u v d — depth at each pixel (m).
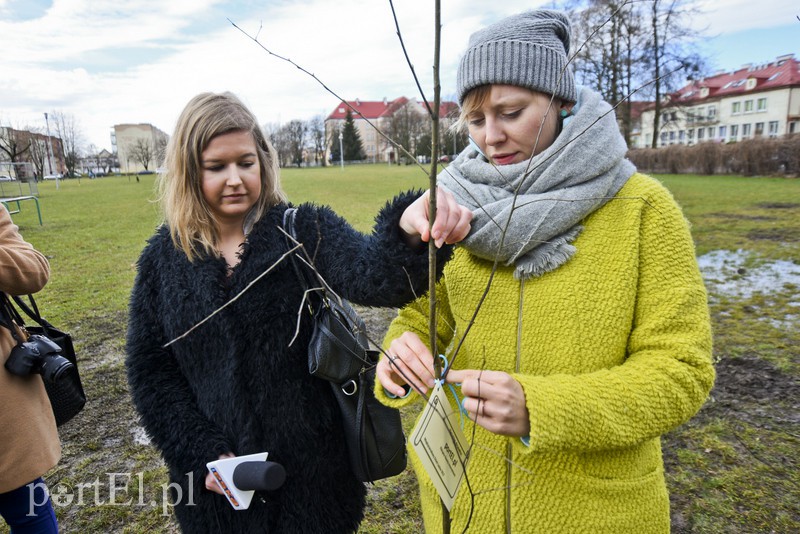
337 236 1.39
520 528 1.14
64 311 5.66
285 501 1.45
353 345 1.42
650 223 1.09
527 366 1.15
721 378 3.60
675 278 1.07
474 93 1.16
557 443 0.94
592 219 1.13
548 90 1.11
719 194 15.12
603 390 0.98
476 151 1.32
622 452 1.11
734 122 53.09
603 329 1.08
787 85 48.84
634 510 1.11
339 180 27.36
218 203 1.45
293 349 1.42
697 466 2.72
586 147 1.09
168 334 1.51
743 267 6.55
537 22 1.13
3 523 2.29
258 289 1.40
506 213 1.10
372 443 1.48
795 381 3.48
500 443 1.18
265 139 1.54
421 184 23.06
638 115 28.19
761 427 3.01
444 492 0.93
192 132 1.39
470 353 1.24
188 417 1.45
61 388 1.89
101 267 7.82
